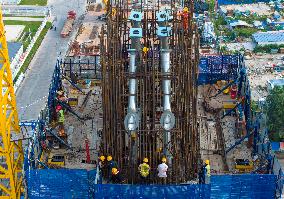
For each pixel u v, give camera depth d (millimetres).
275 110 76625
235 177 49344
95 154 57875
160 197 48156
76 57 94750
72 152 58375
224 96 67312
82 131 61594
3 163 63969
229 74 69750
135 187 47656
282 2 130875
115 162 50844
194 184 48000
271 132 77125
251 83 96438
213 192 50062
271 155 53781
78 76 72438
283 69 101438
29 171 50156
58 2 137125
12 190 57031
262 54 106938
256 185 49781
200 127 61938
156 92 51375
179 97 50938
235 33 114188
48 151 58344
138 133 49469
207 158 57469
